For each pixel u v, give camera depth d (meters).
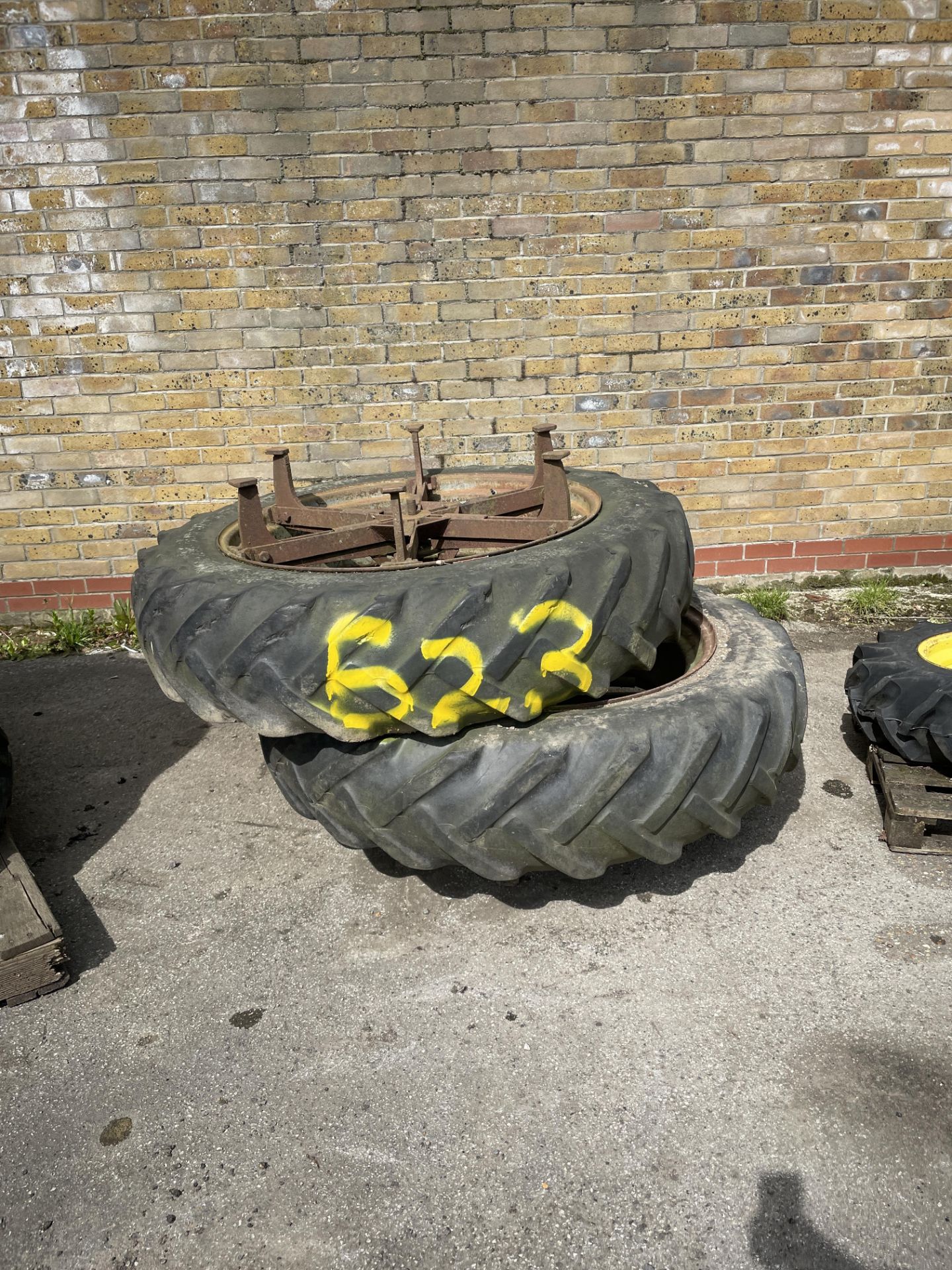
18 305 4.28
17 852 2.61
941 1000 2.11
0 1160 1.83
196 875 2.75
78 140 4.05
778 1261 1.56
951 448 4.71
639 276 4.34
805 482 4.74
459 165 4.13
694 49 4.01
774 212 4.27
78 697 4.06
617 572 2.35
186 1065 2.04
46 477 4.58
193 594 2.40
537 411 4.54
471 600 2.15
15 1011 2.23
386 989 2.24
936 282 4.42
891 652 3.01
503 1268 1.57
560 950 2.34
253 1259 1.62
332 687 2.18
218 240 4.21
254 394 4.46
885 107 4.13
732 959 2.27
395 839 2.29
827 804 2.94
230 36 3.91
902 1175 1.69
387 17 3.90
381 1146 1.81
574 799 2.17
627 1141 1.79
